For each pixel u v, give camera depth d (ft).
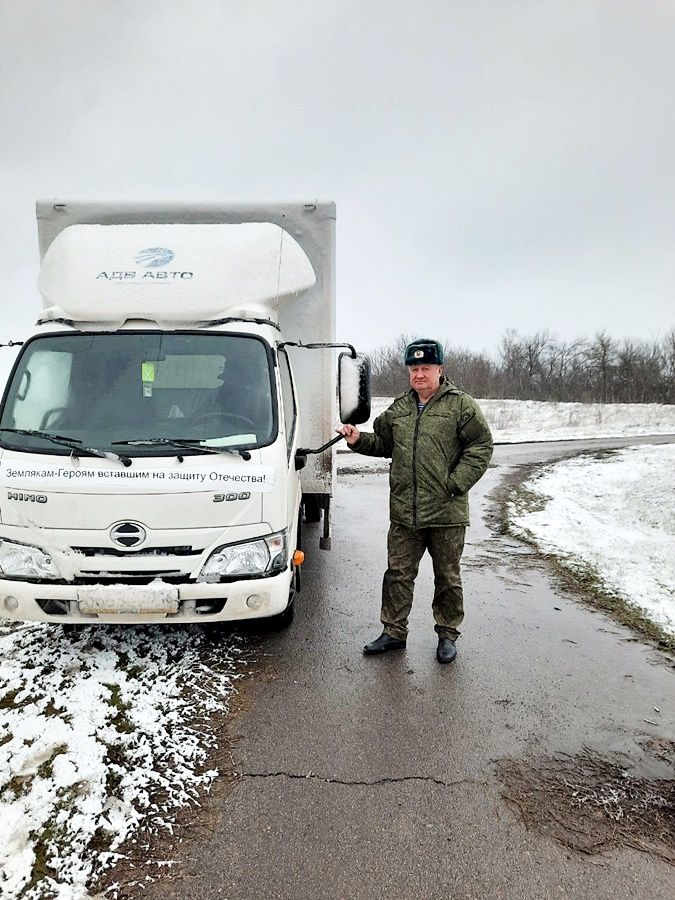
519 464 57.62
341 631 16.62
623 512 34.91
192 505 12.23
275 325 15.72
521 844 9.01
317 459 18.29
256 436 13.24
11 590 12.21
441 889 8.18
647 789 10.35
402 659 14.99
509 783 10.38
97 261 14.34
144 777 10.23
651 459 58.44
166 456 12.42
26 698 12.38
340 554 25.07
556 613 18.62
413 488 14.11
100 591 12.03
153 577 12.32
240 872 8.38
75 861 8.46
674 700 13.41
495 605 19.17
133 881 8.21
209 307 14.12
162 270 14.30
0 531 12.32
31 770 10.25
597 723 12.35
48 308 14.38
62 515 12.09
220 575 12.46
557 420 120.16
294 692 13.24
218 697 12.87
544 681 14.10
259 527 12.67
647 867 8.65
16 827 9.00
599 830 9.35
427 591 20.52
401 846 8.91
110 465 12.21
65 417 13.15
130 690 12.80
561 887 8.26
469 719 12.34
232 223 17.17
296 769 10.62
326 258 17.56
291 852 8.75
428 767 10.76
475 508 35.63
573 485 44.83
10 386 13.29
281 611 13.14
